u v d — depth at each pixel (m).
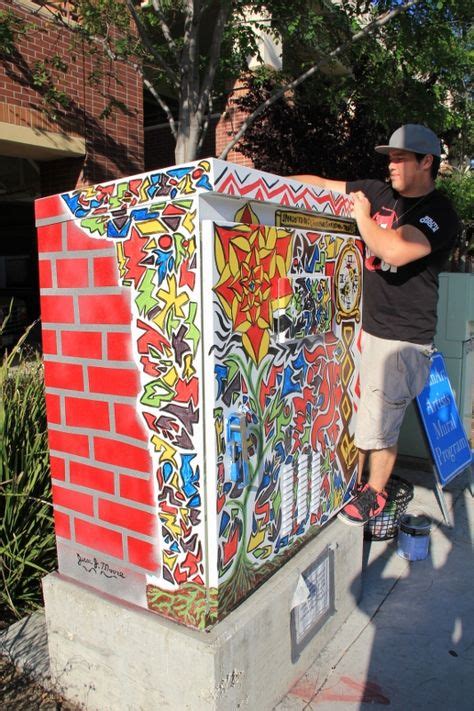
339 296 2.55
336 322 2.54
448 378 4.27
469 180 12.66
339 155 6.76
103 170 8.73
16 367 3.73
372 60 6.03
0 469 2.83
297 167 6.77
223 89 7.09
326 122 6.95
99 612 2.14
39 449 3.04
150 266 1.87
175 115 12.01
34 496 2.97
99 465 2.13
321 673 2.47
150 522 2.01
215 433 1.81
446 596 3.04
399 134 2.65
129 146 9.05
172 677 1.96
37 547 2.86
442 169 13.63
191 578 1.93
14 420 3.09
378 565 3.37
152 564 2.03
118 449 2.06
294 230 2.14
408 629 2.77
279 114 6.80
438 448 3.81
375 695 2.35
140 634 2.02
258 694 2.12
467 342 4.62
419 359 2.78
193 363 1.80
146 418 1.96
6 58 7.26
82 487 2.21
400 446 4.89
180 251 1.79
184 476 1.88
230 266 1.81
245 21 5.71
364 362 2.80
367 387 2.78
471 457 4.23
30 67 7.54
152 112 12.61
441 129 7.97
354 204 2.60
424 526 3.39
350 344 2.69
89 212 2.02
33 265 14.63
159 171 1.81
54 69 7.82
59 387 2.22
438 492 3.78
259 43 7.33
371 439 2.76
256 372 1.99
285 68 6.51
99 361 2.07
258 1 5.02
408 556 3.40
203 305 1.77
